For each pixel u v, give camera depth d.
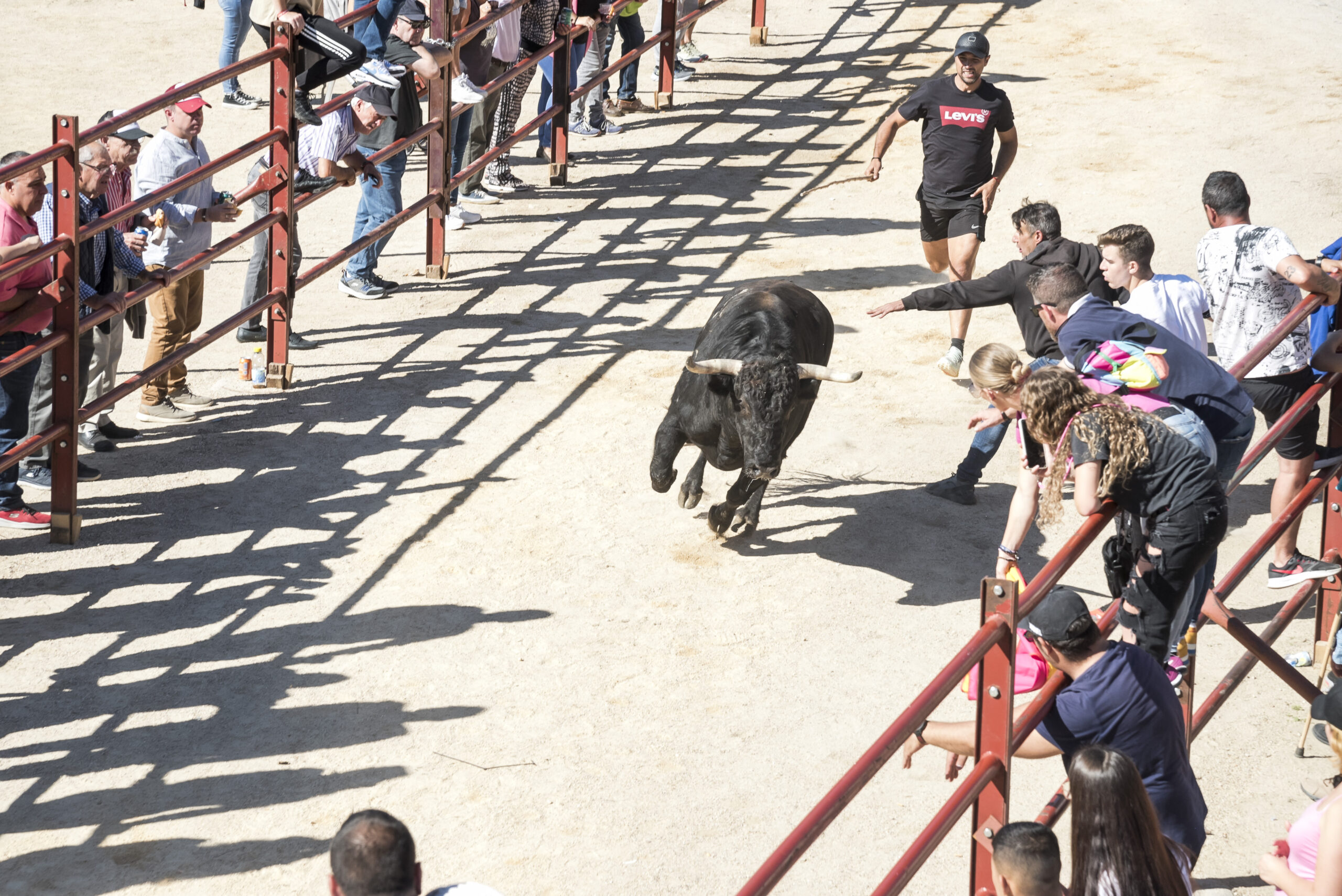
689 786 13.11
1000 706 8.99
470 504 18.30
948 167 22.47
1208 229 27.27
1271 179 29.56
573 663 14.98
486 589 16.34
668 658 15.16
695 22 39.44
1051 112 34.09
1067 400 10.59
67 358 16.28
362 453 19.55
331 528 17.52
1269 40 38.91
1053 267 12.82
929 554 17.62
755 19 40.75
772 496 19.17
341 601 15.94
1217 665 15.41
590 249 27.62
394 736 13.62
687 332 24.00
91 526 17.23
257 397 21.17
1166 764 9.83
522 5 28.14
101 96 33.62
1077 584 16.89
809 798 12.98
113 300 17.09
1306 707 14.59
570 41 30.09
